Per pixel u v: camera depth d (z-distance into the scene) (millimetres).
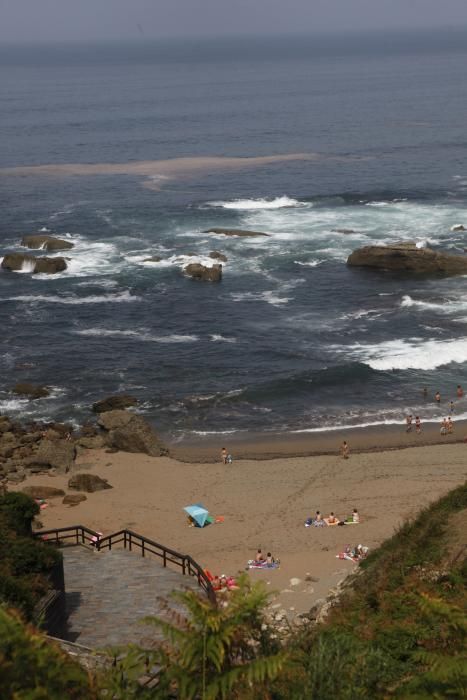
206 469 45094
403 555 21172
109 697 9906
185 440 49031
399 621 15562
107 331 65250
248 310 69188
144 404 53438
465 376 56344
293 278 76750
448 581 18250
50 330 65438
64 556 24828
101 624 19750
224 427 50500
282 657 9812
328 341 62438
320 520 38125
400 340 62188
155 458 46688
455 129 171250
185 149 154750
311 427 50250
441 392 54281
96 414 52312
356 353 60094
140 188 117688
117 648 10836
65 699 9430
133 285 75125
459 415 51312
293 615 27719
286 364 58625
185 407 53000
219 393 54594
